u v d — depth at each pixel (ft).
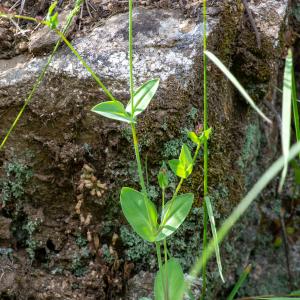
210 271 1.06
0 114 0.96
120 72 0.95
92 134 0.96
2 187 0.98
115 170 0.97
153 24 1.01
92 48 0.98
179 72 0.95
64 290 0.96
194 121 0.97
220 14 1.01
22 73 0.97
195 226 1.01
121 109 0.78
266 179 0.65
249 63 1.08
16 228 1.00
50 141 0.96
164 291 0.80
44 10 1.08
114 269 0.99
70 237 1.00
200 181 0.99
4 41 1.01
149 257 1.00
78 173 0.97
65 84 0.95
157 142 0.95
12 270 0.95
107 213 0.99
